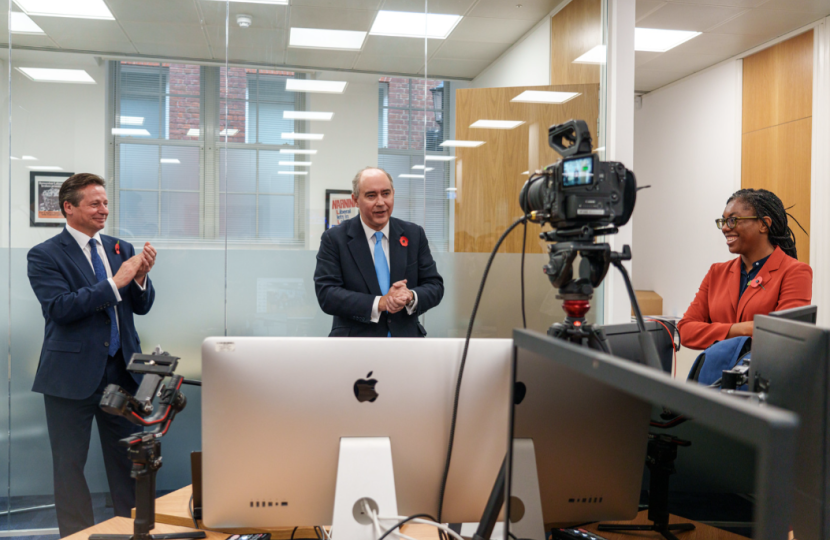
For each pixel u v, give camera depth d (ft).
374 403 3.27
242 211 9.83
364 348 3.26
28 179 9.25
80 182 8.13
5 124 9.20
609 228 3.57
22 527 8.98
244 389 3.22
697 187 19.30
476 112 10.64
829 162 14.40
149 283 8.90
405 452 3.31
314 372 3.24
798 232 15.33
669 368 4.98
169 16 9.63
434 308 10.55
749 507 1.29
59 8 9.38
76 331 7.97
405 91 10.36
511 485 2.28
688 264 19.84
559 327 3.63
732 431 1.29
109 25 9.48
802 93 15.19
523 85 10.82
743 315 7.13
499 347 3.34
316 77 10.05
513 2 10.66
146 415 3.99
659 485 2.18
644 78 20.02
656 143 21.54
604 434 2.40
